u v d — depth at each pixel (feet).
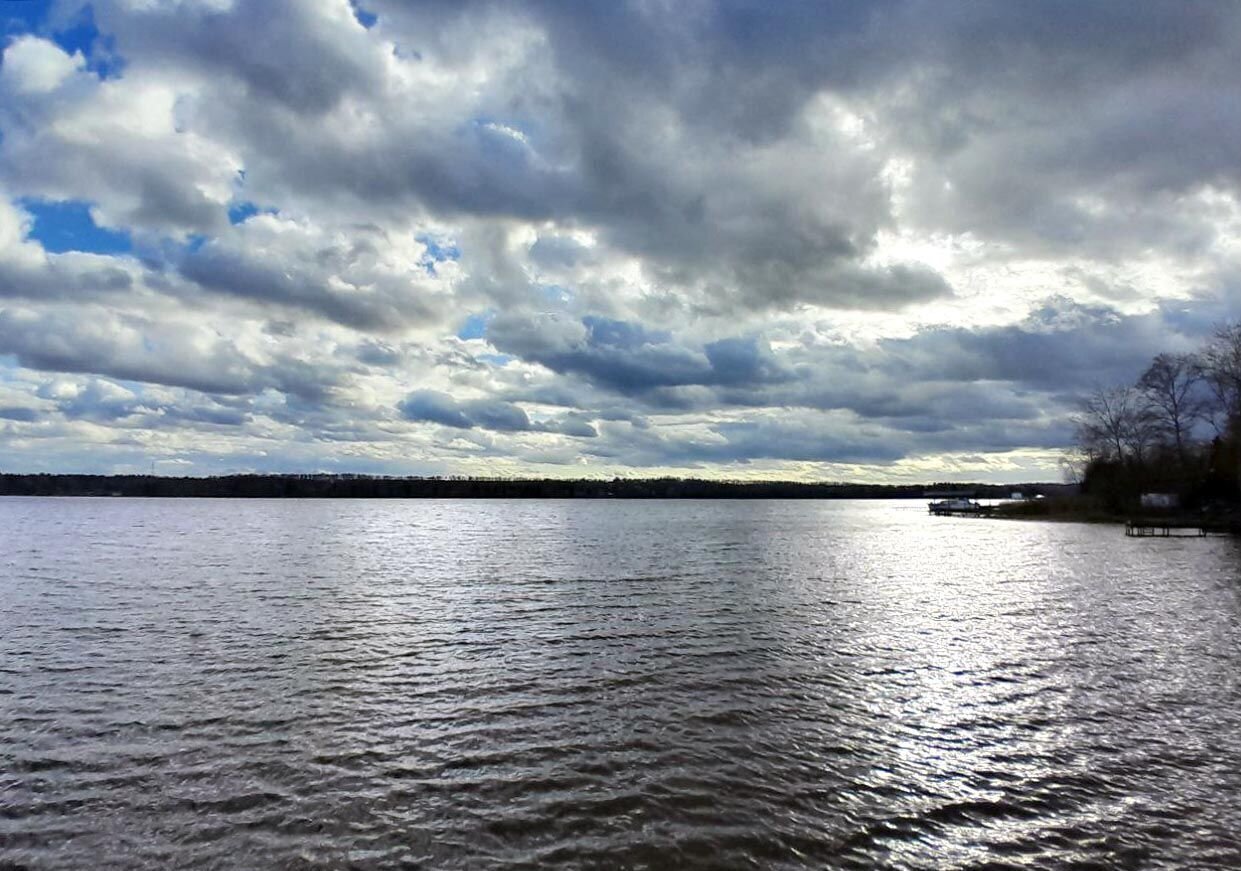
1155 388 299.58
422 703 51.80
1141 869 30.60
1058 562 153.89
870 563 153.07
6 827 33.04
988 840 32.86
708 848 31.96
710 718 48.88
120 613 85.25
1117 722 48.34
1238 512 251.80
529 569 137.28
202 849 31.40
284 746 43.21
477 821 34.14
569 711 50.29
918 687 56.39
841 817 34.88
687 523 365.61
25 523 313.73
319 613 86.79
